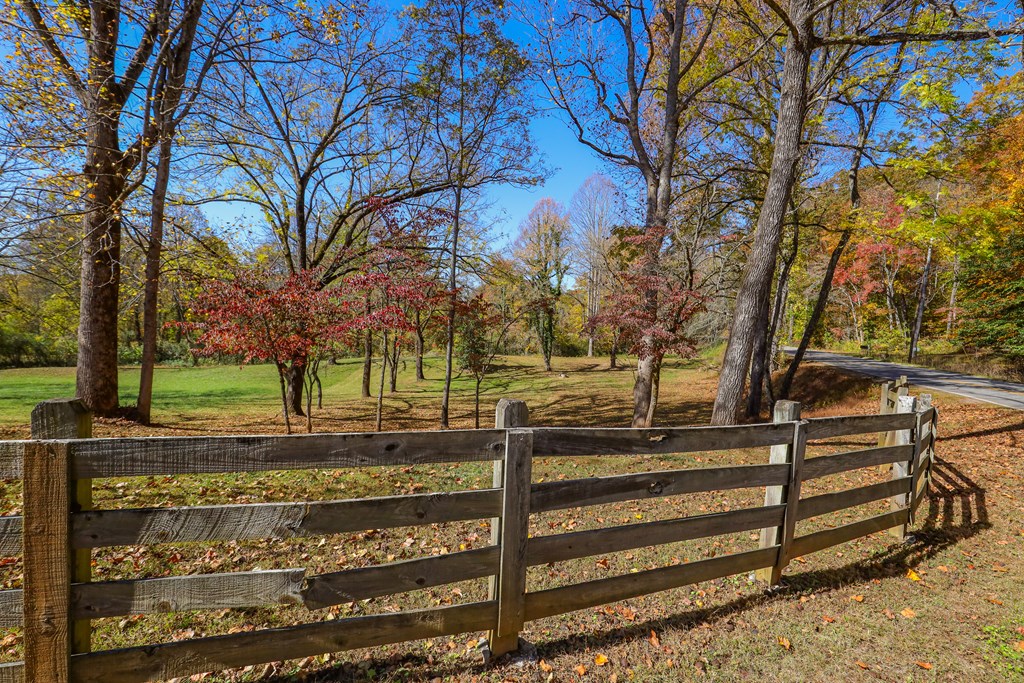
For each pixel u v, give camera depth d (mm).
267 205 14414
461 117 13281
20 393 19016
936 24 9078
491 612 2553
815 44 8844
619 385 23531
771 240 9430
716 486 3113
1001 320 18938
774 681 2584
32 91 7926
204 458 1963
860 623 3133
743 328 9625
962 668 2711
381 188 15328
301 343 9039
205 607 2027
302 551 3883
